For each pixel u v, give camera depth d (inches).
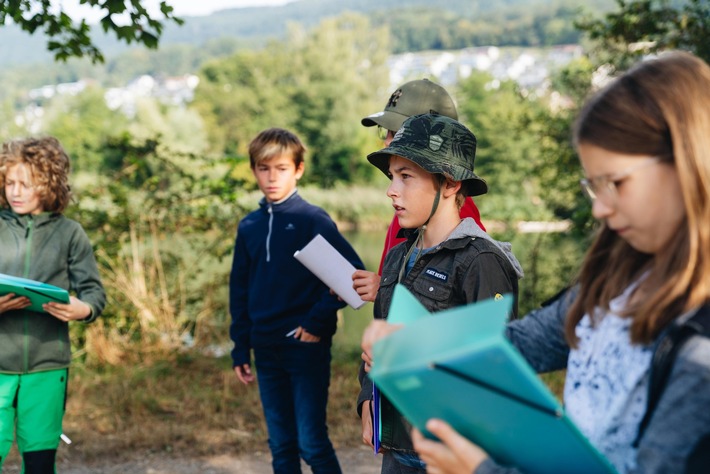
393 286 96.9
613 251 53.1
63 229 134.3
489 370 44.3
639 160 47.0
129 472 171.3
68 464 174.2
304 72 2427.4
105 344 260.7
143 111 2095.2
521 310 364.5
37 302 122.6
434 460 50.5
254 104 2380.7
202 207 293.7
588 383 52.0
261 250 149.7
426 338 47.6
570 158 370.6
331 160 2146.9
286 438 146.6
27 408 126.6
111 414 204.5
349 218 1155.3
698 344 44.9
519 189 934.4
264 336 145.9
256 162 149.9
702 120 46.5
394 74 5295.3
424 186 92.7
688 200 45.9
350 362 273.4
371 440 96.7
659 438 45.0
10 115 2449.6
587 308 53.4
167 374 246.2
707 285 45.6
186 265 299.3
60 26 227.1
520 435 47.2
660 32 325.1
